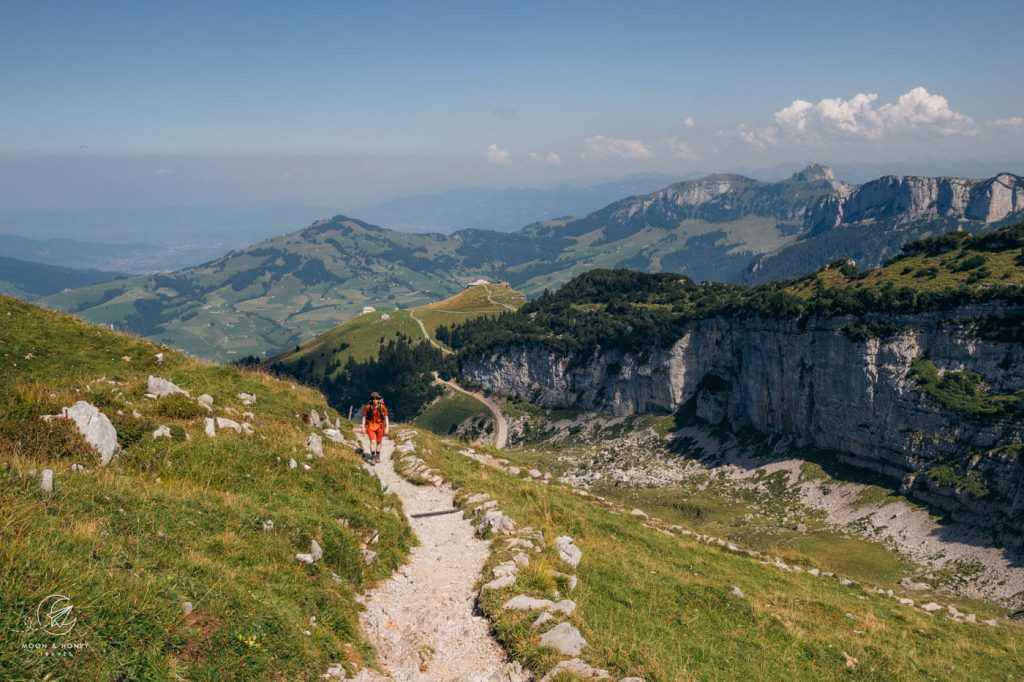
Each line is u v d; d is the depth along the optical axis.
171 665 9.38
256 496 18.94
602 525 31.55
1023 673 26.33
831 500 123.56
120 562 11.38
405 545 20.94
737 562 33.03
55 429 17.27
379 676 12.76
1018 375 108.81
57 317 37.28
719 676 16.56
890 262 152.25
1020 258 122.88
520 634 14.45
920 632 28.95
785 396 153.62
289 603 13.29
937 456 112.19
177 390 26.30
